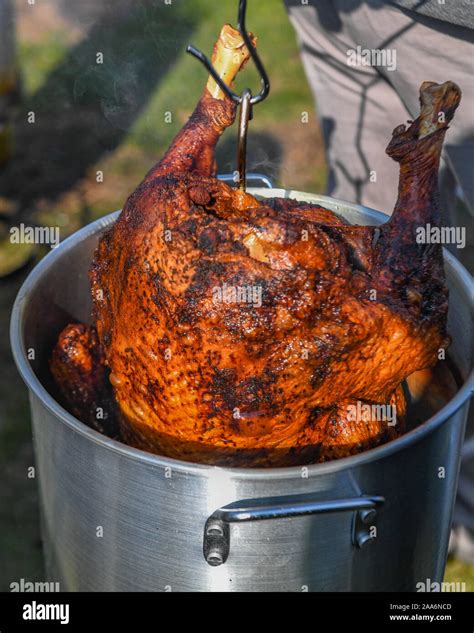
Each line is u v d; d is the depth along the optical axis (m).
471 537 1.08
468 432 1.17
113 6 2.15
